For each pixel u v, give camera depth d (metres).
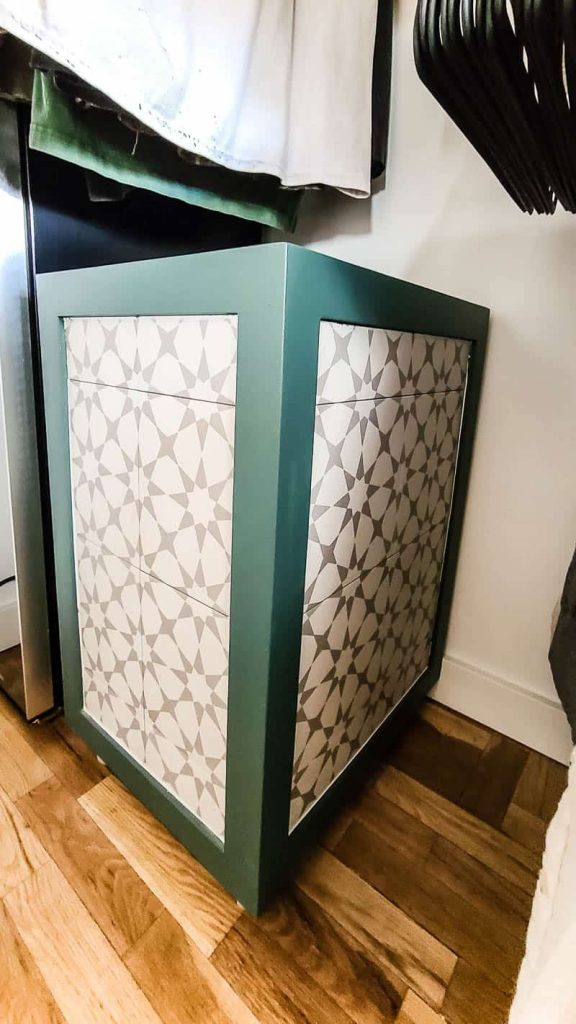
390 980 0.69
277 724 0.65
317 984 0.68
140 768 0.87
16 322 0.84
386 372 0.72
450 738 1.13
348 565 0.74
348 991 0.67
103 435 0.77
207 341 0.59
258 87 0.84
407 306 0.71
